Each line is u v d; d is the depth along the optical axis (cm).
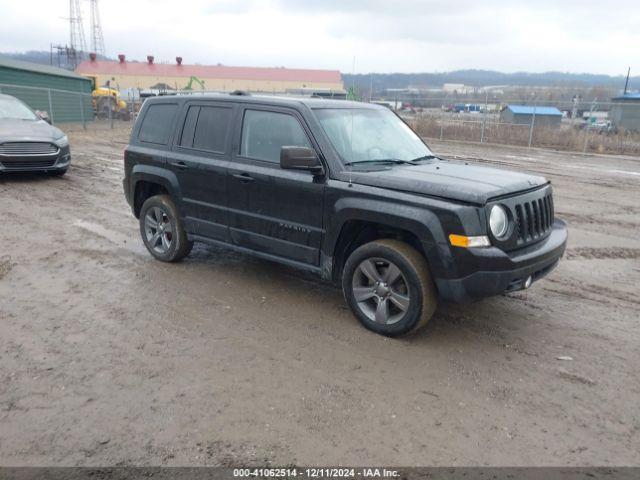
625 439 322
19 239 721
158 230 634
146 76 6944
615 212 1010
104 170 1368
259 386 372
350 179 451
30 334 445
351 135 501
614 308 528
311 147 479
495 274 398
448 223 399
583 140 2269
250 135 527
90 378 378
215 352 420
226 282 576
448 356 420
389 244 435
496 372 397
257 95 552
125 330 456
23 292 536
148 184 645
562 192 1214
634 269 661
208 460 296
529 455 305
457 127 2628
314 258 484
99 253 668
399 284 439
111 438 313
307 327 469
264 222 514
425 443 314
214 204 555
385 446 311
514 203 420
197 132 575
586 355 427
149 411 340
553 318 500
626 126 2712
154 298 528
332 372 393
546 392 372
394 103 2803
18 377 378
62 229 778
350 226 464
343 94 1068
